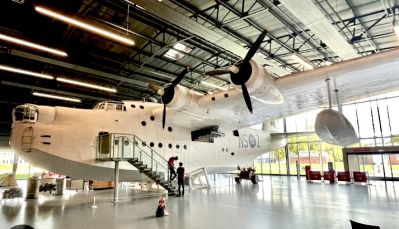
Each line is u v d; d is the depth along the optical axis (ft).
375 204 29.66
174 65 50.08
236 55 44.57
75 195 41.50
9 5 28.84
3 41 33.22
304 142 82.58
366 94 30.58
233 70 24.64
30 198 37.58
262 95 25.67
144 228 19.33
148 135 37.29
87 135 32.55
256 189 46.37
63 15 23.07
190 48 44.06
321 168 77.66
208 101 31.91
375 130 68.44
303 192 41.65
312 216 22.99
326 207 27.63
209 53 46.14
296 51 44.98
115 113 35.99
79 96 56.65
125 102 38.01
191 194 39.29
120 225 20.35
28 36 33.88
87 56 41.52
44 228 19.89
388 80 25.70
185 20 31.48
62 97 54.08
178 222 21.09
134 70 49.93
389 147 60.64
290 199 33.76
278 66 49.88
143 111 38.19
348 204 29.68
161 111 37.35
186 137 41.93
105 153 33.09
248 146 53.42
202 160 44.16
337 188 48.11
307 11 28.35
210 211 25.55
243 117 38.75
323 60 49.75
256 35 40.06
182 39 37.93
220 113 35.76
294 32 38.27
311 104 33.68
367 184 55.93
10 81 47.70
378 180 65.87
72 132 31.83
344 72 23.29
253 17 35.37
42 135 30.07
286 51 45.88
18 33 33.01
